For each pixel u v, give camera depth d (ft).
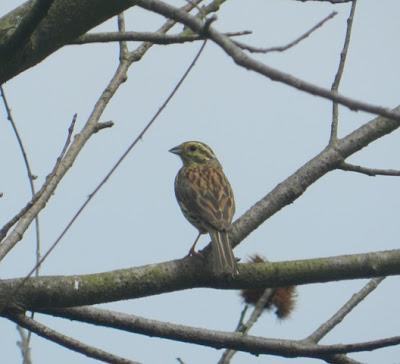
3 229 32.04
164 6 26.76
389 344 35.12
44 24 30.68
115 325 36.22
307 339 36.60
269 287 37.01
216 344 36.42
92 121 37.19
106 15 31.12
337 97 23.43
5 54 30.45
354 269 37.17
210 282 36.86
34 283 34.63
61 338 35.17
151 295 36.29
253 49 28.45
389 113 23.20
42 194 33.40
